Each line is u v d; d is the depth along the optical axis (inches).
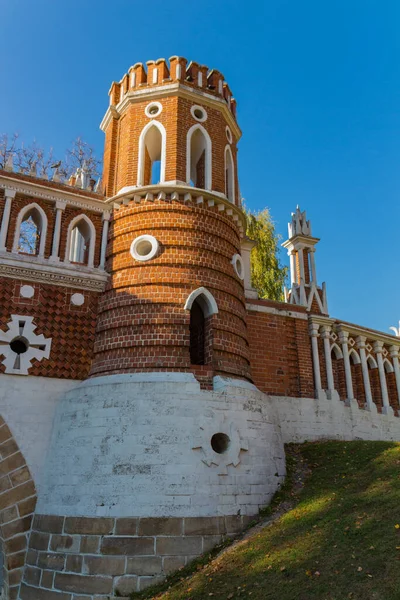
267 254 1595.7
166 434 621.6
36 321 721.6
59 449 656.4
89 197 809.5
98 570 561.3
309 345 1015.6
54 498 626.8
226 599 475.5
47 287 745.6
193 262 759.7
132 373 683.4
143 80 890.7
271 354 962.1
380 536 478.9
